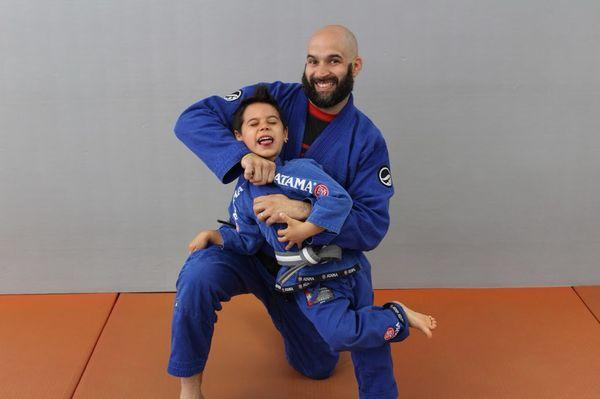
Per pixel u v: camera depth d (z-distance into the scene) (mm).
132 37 3066
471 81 3141
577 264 3393
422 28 3074
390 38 3084
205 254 2400
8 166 3201
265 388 2680
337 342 2238
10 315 3174
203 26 3066
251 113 2289
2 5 3004
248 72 3131
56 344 2939
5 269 3338
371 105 3176
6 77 3086
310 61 2355
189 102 3154
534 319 3150
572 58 3109
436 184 3285
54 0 3010
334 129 2441
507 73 3127
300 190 2232
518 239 3363
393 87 3150
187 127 2420
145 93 3137
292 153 2498
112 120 3166
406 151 3242
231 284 2410
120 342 2965
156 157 3225
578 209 3314
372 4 3043
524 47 3096
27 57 3068
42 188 3238
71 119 3154
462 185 3287
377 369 2350
